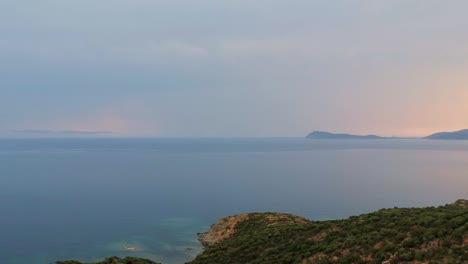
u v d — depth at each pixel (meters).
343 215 107.25
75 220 102.38
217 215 109.62
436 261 19.83
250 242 40.59
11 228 92.81
